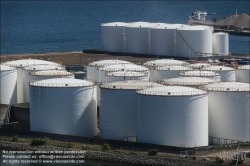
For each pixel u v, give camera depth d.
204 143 112.25
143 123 111.44
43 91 119.88
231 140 114.75
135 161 106.50
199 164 102.12
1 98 134.38
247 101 114.81
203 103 111.69
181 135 110.00
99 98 126.62
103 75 136.00
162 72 138.12
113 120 117.19
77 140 117.50
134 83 119.44
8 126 125.50
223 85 116.69
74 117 119.88
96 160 109.31
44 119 120.25
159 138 110.38
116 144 113.56
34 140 116.75
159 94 110.06
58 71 132.62
